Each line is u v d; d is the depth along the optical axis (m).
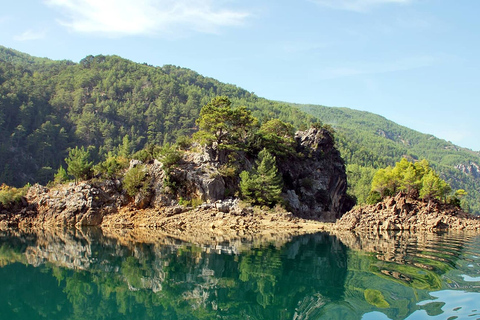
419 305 20.56
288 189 94.19
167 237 50.56
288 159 99.69
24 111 165.00
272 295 23.98
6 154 142.88
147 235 52.72
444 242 48.56
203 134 79.00
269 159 77.62
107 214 67.69
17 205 68.69
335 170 109.94
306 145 105.81
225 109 79.75
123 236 51.47
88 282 26.28
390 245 45.19
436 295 22.55
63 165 158.88
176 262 33.09
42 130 158.88
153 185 71.69
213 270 30.34
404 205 69.94
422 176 86.94
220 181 73.31
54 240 47.03
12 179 136.25
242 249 40.78
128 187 69.44
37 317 19.34
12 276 27.48
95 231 57.81
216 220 64.81
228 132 82.06
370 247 43.41
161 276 28.12
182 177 72.44
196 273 29.23
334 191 107.75
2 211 67.12
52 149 161.25
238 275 28.80
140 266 31.36
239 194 76.19
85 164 72.94
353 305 21.16
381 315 19.22
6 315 19.50
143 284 26.05
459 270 30.05
